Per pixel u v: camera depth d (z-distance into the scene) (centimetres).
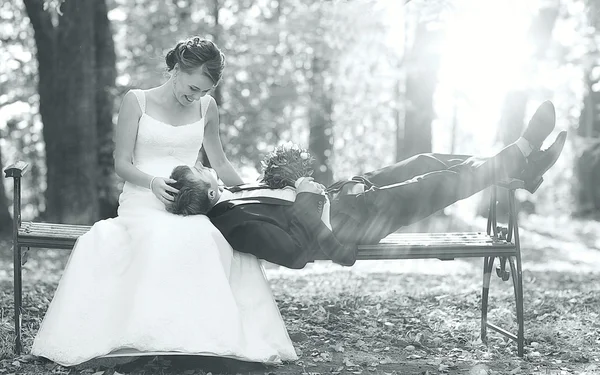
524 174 477
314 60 1480
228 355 404
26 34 1630
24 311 581
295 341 518
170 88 483
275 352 423
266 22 1520
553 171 2994
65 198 1252
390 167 502
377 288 801
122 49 1653
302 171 463
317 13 1422
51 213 1262
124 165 466
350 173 1970
